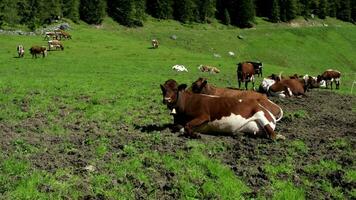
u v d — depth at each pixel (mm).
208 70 53844
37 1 110125
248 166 12047
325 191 10703
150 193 10125
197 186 10562
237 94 17969
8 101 21969
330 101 26562
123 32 111625
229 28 148750
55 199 9453
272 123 14328
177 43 108438
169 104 14164
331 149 13758
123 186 10320
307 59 118938
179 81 39625
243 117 14078
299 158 12781
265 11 169000
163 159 12016
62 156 12094
